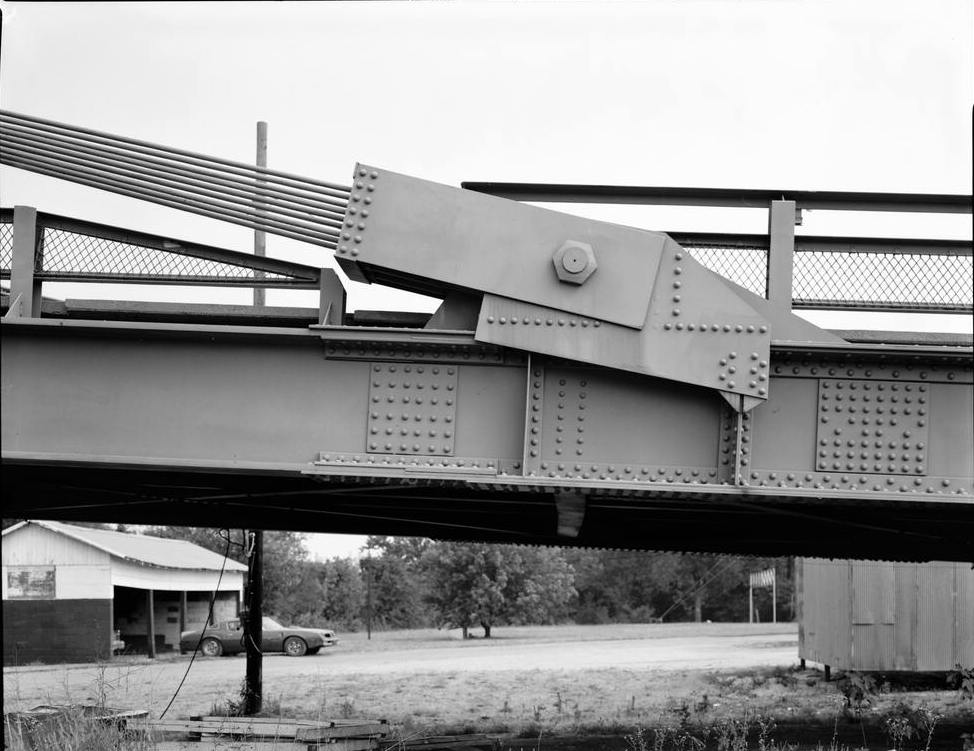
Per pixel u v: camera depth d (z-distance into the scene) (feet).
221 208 24.47
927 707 51.24
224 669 88.53
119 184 24.79
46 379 24.03
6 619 102.94
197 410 23.94
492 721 47.26
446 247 23.39
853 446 23.22
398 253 23.47
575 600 252.42
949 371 23.22
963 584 63.26
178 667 92.22
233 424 23.88
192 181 24.68
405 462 23.58
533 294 23.11
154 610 126.93
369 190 23.82
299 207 24.17
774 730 42.86
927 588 63.41
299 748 33.01
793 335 23.76
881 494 22.93
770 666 82.12
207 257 25.85
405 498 32.96
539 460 23.35
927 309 24.68
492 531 42.14
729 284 24.27
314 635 111.04
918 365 23.30
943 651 62.75
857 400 23.34
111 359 24.08
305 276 25.68
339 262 24.02
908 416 23.22
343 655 111.34
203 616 131.95
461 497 31.37
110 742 32.17
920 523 33.68
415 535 43.96
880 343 25.55
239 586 130.62
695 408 23.45
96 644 102.83
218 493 35.12
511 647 122.52
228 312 26.45
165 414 23.94
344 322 25.81
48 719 34.83
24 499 37.29
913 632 63.21
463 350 23.71
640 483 23.17
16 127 25.16
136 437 23.89
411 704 56.95
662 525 37.70
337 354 23.88
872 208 24.75
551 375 23.62
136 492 34.83
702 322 22.91
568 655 104.68
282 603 192.44
